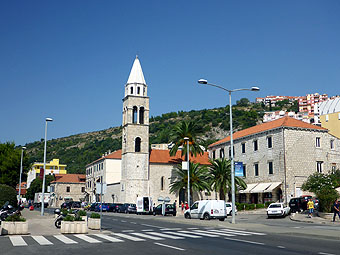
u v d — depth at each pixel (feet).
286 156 188.75
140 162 238.89
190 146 233.14
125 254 47.83
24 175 191.62
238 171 106.93
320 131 199.62
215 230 85.40
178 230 85.61
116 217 156.15
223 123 548.72
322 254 46.68
